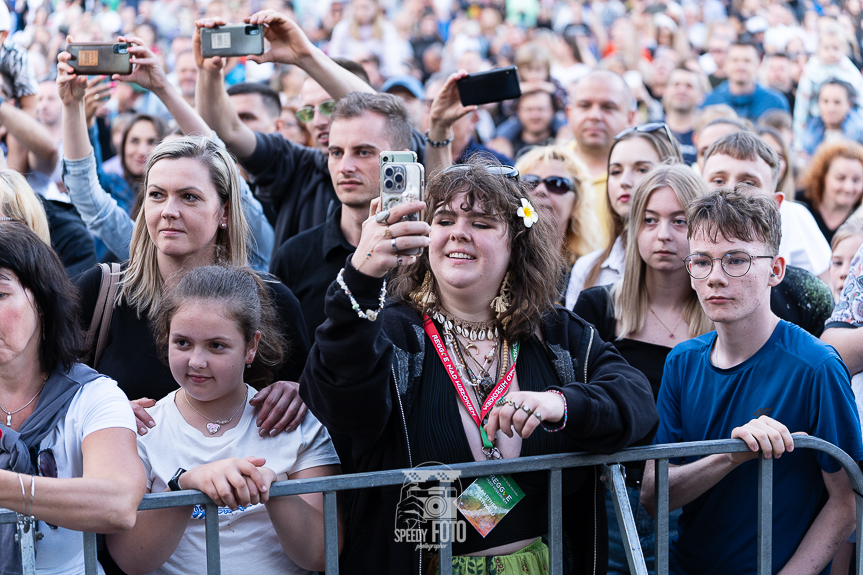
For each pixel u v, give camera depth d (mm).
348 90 3541
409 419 1849
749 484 2117
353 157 2926
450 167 1964
